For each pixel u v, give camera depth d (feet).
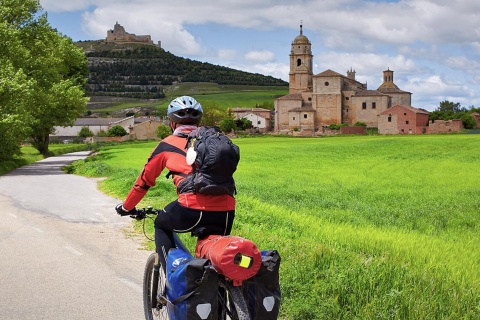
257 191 71.97
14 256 34.30
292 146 255.29
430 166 131.23
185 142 16.84
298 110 504.84
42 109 165.99
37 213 55.72
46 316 22.59
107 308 23.72
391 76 577.02
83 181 102.53
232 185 15.60
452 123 464.65
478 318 19.12
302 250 28.27
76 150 334.65
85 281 28.22
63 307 23.81
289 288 22.41
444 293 20.93
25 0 162.20
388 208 58.44
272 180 94.79
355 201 65.21
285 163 148.36
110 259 33.65
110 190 80.23
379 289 21.20
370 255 28.14
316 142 308.19
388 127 476.54
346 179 98.12
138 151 233.96
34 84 144.25
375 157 172.14
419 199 67.82
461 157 162.91
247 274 13.65
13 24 161.07
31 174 127.95
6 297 25.30
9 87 136.36
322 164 143.54
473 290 21.79
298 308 20.58
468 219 50.14
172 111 17.35
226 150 15.38
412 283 21.91
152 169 16.88
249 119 572.51
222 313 14.62
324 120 505.25
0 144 146.82
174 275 14.78
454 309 19.34
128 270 30.81
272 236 34.45
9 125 135.64
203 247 14.87
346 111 507.30
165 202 56.90
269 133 502.79
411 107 507.30
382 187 83.87
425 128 469.57
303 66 548.72
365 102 501.15
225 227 15.76
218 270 13.85
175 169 16.35
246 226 40.16
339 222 45.47
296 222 42.65
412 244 32.55
